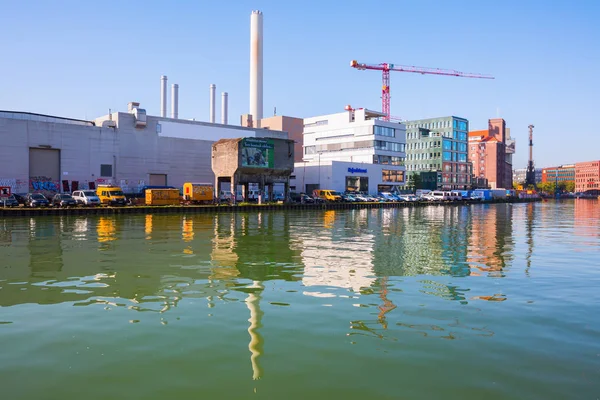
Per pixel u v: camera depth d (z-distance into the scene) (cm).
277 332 975
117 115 6850
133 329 992
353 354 848
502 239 2922
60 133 6303
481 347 884
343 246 2472
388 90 18275
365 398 681
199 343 905
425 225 4125
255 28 11712
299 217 5141
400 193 12006
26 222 4003
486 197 12912
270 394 693
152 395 689
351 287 1417
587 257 2102
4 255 2045
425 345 896
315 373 767
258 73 11781
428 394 693
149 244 2475
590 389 705
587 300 1256
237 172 6788
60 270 1681
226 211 5972
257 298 1272
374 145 11550
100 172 6681
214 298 1270
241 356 840
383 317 1085
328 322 1046
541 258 2067
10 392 696
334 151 12544
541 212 7244
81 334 959
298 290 1373
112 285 1430
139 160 7075
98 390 705
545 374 760
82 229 3350
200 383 729
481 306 1190
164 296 1291
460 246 2520
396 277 1584
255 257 2033
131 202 6069
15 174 5947
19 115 6700
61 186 6328
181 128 7569
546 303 1223
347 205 7544
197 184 6656
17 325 1018
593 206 10488
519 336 948
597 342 911
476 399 677
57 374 761
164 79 10881
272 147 7112
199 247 2367
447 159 14962
